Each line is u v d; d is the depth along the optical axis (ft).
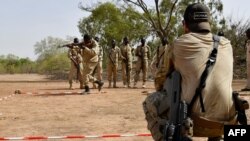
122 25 143.95
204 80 11.62
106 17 148.25
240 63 98.94
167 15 135.33
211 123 11.80
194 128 11.87
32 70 177.78
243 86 64.08
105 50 146.00
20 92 52.24
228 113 11.97
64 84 80.28
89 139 21.72
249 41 50.31
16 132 23.98
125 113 31.48
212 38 12.17
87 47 47.01
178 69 12.02
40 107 35.58
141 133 23.38
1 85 75.82
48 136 22.66
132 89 58.95
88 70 47.96
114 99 41.98
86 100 41.09
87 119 28.60
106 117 29.48
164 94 12.43
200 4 12.51
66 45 59.16
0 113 31.71
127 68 64.64
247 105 11.76
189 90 11.67
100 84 49.80
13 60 199.62
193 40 11.94
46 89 61.52
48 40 206.59
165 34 115.44
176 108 11.69
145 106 12.98
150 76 89.71
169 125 11.37
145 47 62.85
